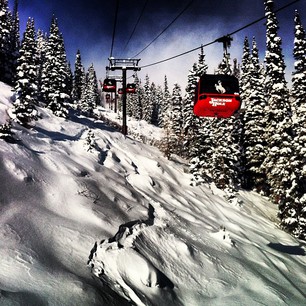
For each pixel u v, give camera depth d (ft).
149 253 35.53
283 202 90.74
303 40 97.30
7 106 75.87
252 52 132.77
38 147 55.31
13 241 25.58
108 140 95.40
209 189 99.81
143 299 26.94
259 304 33.04
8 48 152.25
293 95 98.58
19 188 34.86
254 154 123.75
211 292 33.71
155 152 114.62
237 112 46.52
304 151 84.02
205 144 114.21
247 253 49.78
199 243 45.27
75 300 21.56
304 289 42.55
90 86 282.36
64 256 27.30
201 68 142.92
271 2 102.12
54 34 119.34
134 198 52.80
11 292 19.54
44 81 115.03
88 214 36.86
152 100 345.72
